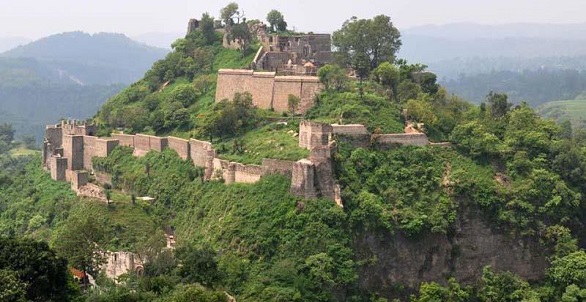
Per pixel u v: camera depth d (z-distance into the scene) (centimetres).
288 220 16312
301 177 16688
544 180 18925
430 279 17062
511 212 18162
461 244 17600
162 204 19938
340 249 15800
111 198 19650
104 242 16112
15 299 10875
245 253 16050
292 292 14888
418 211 17288
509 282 17262
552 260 17988
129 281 14500
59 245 15375
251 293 14938
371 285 16188
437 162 18700
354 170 17412
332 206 16388
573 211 18925
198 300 12531
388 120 19762
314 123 17688
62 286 12456
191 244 16525
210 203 18500
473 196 18062
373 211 16462
